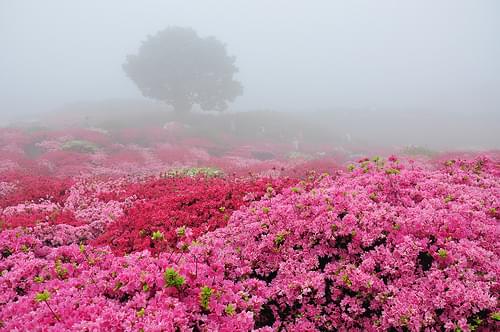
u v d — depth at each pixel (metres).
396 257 5.15
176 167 22.69
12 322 4.19
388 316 4.54
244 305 4.63
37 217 9.15
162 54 47.94
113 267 5.30
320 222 5.82
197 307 4.37
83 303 4.53
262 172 18.77
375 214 5.82
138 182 13.38
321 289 5.02
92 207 10.21
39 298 4.16
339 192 6.84
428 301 4.50
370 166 8.88
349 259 5.53
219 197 8.99
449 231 5.48
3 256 6.58
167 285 4.47
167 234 7.15
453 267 4.72
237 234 6.55
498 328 4.24
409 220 5.67
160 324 3.85
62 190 12.53
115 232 7.82
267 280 5.88
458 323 4.15
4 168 18.47
